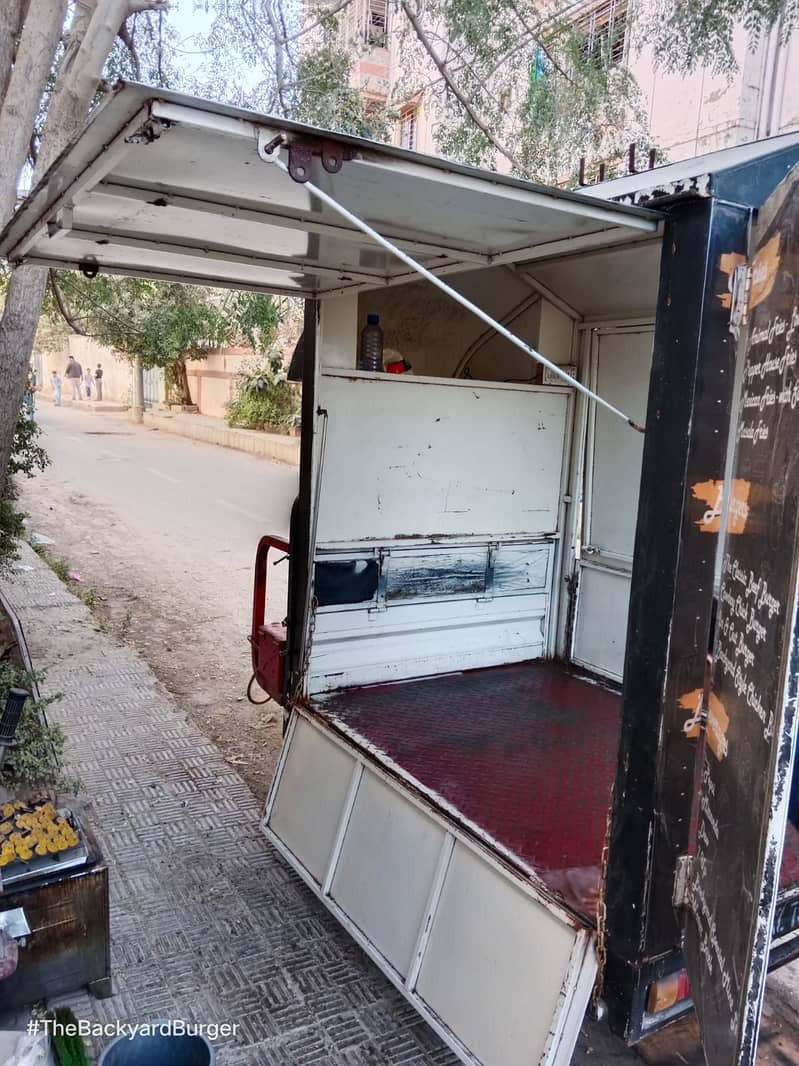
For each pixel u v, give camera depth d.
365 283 2.91
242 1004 2.51
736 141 7.77
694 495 1.67
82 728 4.36
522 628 3.93
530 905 2.10
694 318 1.62
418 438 3.42
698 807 1.80
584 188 2.60
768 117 7.79
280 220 2.16
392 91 7.26
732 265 1.63
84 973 2.41
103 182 1.91
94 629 5.97
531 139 6.09
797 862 2.26
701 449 1.66
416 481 3.46
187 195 2.00
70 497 11.48
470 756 2.88
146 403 26.97
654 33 6.19
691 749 1.78
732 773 1.51
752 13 5.71
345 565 3.33
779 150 1.68
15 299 3.87
